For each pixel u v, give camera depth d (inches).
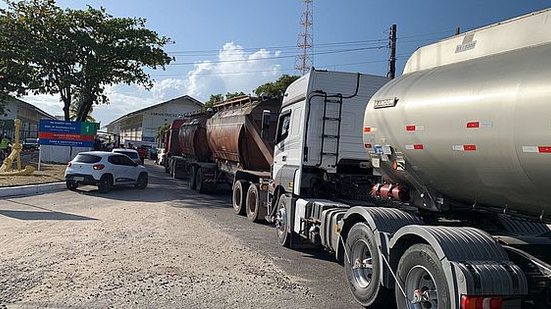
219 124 776.3
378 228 258.7
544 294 200.1
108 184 817.5
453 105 221.9
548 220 211.8
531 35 210.2
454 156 224.1
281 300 273.3
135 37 1371.8
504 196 214.4
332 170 413.4
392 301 257.3
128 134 3762.3
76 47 1293.1
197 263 347.6
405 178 274.8
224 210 665.0
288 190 432.1
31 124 3129.9
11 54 1262.3
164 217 557.3
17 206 601.9
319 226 359.6
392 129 265.9
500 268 193.8
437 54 263.0
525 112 185.2
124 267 325.1
